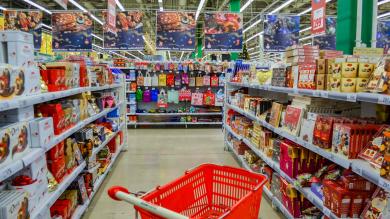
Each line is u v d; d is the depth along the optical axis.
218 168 2.37
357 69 2.08
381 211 1.84
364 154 1.98
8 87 1.85
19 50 2.11
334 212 2.13
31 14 8.77
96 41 21.80
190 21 9.51
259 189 1.99
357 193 2.07
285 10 14.30
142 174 4.89
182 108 9.20
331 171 2.51
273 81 3.58
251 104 4.54
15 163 1.85
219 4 15.07
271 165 3.46
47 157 2.54
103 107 4.75
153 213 1.54
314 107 2.75
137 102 9.23
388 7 13.01
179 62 8.72
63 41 9.70
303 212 2.85
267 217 3.41
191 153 6.21
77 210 3.10
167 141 7.37
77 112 3.26
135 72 8.85
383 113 2.40
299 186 2.73
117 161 5.62
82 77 3.48
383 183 1.62
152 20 18.59
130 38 9.89
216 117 9.32
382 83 1.78
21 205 1.85
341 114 2.65
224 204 2.36
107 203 3.78
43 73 2.55
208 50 9.54
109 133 4.80
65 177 2.78
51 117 2.44
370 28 3.58
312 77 2.59
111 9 8.26
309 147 2.53
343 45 3.68
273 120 3.51
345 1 3.63
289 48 3.33
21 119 2.12
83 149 3.46
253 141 4.45
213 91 9.23
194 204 2.28
